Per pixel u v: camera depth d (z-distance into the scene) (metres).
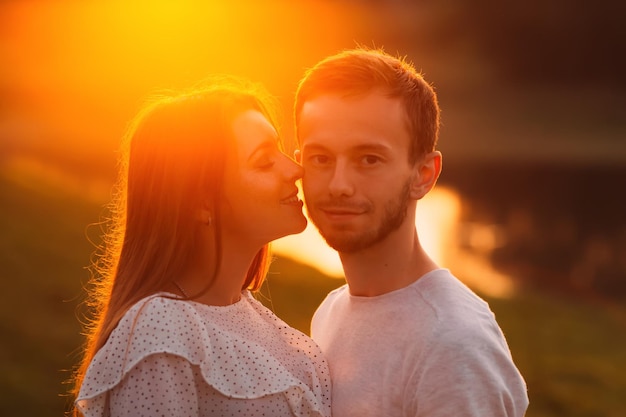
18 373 7.66
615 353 12.72
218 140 2.36
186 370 2.20
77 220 13.76
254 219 2.41
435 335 2.26
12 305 9.20
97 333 2.40
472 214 31.83
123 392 2.16
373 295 2.50
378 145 2.34
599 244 27.08
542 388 10.59
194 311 2.28
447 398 2.18
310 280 12.41
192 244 2.39
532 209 34.28
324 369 2.51
